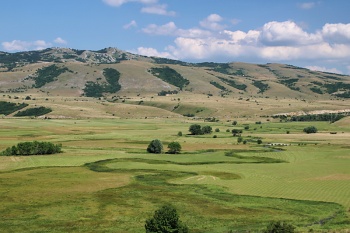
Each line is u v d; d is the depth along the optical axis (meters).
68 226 79.69
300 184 121.25
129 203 98.25
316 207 95.31
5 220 83.12
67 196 104.25
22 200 99.38
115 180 126.31
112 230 77.31
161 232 67.75
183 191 112.56
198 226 80.12
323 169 145.75
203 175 136.00
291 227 67.25
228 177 132.88
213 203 98.94
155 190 113.31
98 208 93.31
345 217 86.94
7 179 124.56
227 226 80.12
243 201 101.31
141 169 145.75
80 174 134.88
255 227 79.38
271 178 131.00
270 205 97.31
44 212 89.44
